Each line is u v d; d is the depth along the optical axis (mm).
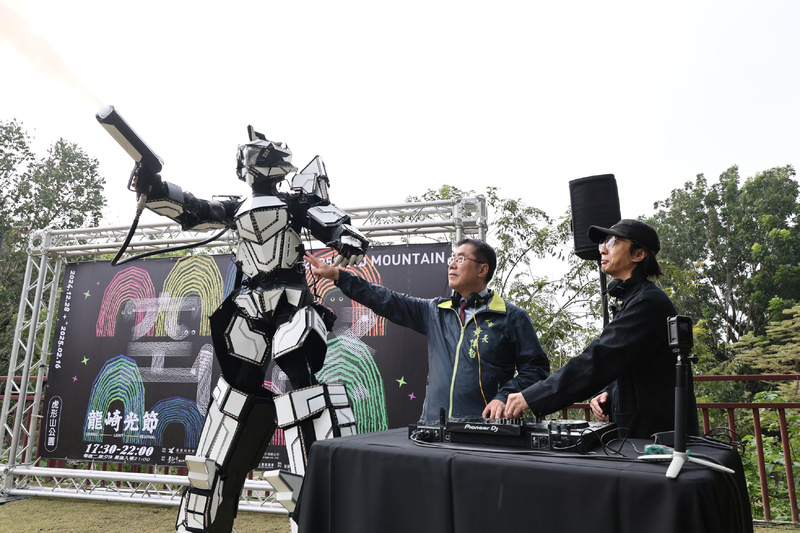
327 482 1480
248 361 2916
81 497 4844
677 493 1029
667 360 1787
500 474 1213
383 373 4457
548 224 7453
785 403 3854
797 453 4883
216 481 2787
